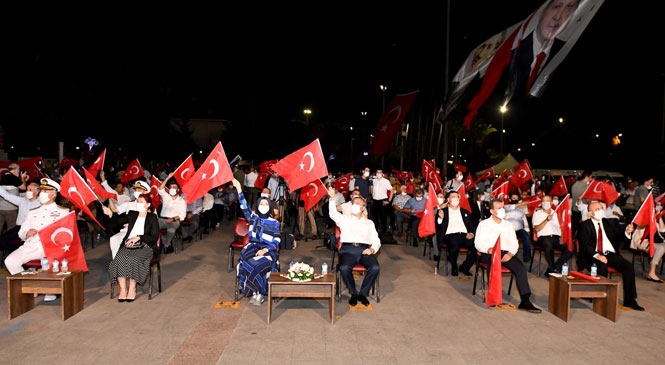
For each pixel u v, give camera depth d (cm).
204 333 648
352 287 789
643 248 1038
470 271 1065
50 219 828
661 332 689
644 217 901
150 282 797
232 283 916
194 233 1508
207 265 1068
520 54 1025
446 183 1802
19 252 789
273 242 800
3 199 1066
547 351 611
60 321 683
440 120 1650
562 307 741
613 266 834
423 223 958
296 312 746
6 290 817
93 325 670
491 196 1320
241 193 805
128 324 677
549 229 1028
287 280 688
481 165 5506
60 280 686
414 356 586
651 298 879
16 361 549
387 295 857
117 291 841
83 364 545
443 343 630
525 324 714
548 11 943
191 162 1166
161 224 1145
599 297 746
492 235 842
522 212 1194
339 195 1475
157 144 3447
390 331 670
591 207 877
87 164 1925
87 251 1170
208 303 785
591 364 575
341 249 830
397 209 1489
